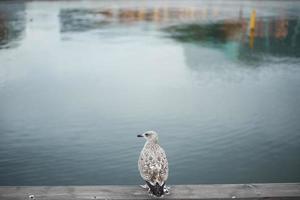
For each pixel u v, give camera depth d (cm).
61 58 2511
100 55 2611
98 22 3972
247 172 1118
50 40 3056
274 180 1077
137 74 2173
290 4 6009
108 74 2166
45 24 3741
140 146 1270
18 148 1253
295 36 3450
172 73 2209
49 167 1134
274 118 1530
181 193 543
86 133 1370
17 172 1105
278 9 5275
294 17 4500
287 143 1306
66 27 3628
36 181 1060
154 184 529
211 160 1186
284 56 2692
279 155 1223
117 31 3497
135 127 1423
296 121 1500
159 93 1841
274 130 1412
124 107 1636
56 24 3775
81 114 1551
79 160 1176
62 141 1307
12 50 2702
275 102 1728
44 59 2477
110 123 1461
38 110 1593
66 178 1075
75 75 2133
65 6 5303
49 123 1455
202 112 1585
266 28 3788
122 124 1451
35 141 1306
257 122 1486
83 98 1748
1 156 1197
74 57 2542
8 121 1472
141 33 3444
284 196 538
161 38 3238
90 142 1298
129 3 5925
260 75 2191
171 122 1475
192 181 1068
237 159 1194
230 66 2389
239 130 1409
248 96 1812
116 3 5884
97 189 553
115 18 4278
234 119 1513
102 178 1076
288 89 1936
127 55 2628
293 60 2577
